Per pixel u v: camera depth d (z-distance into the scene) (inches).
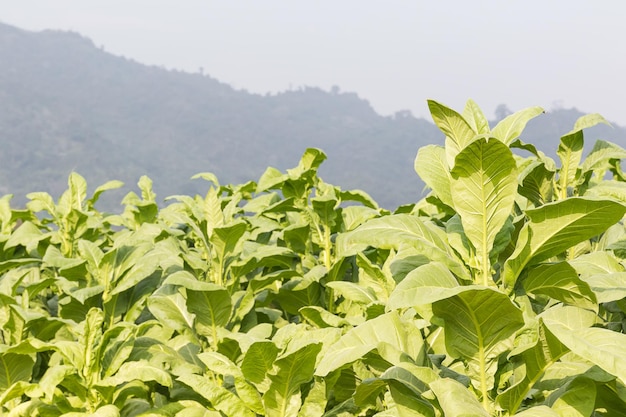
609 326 136.5
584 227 103.4
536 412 96.0
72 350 139.4
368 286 164.9
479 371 110.0
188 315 169.3
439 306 105.3
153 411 137.2
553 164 161.3
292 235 203.3
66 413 135.2
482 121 124.6
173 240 192.1
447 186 119.0
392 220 119.0
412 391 106.3
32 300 200.2
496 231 111.9
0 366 151.7
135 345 155.3
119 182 268.7
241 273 178.7
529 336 108.8
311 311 156.0
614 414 112.2
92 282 186.9
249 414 129.7
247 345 131.2
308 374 126.0
